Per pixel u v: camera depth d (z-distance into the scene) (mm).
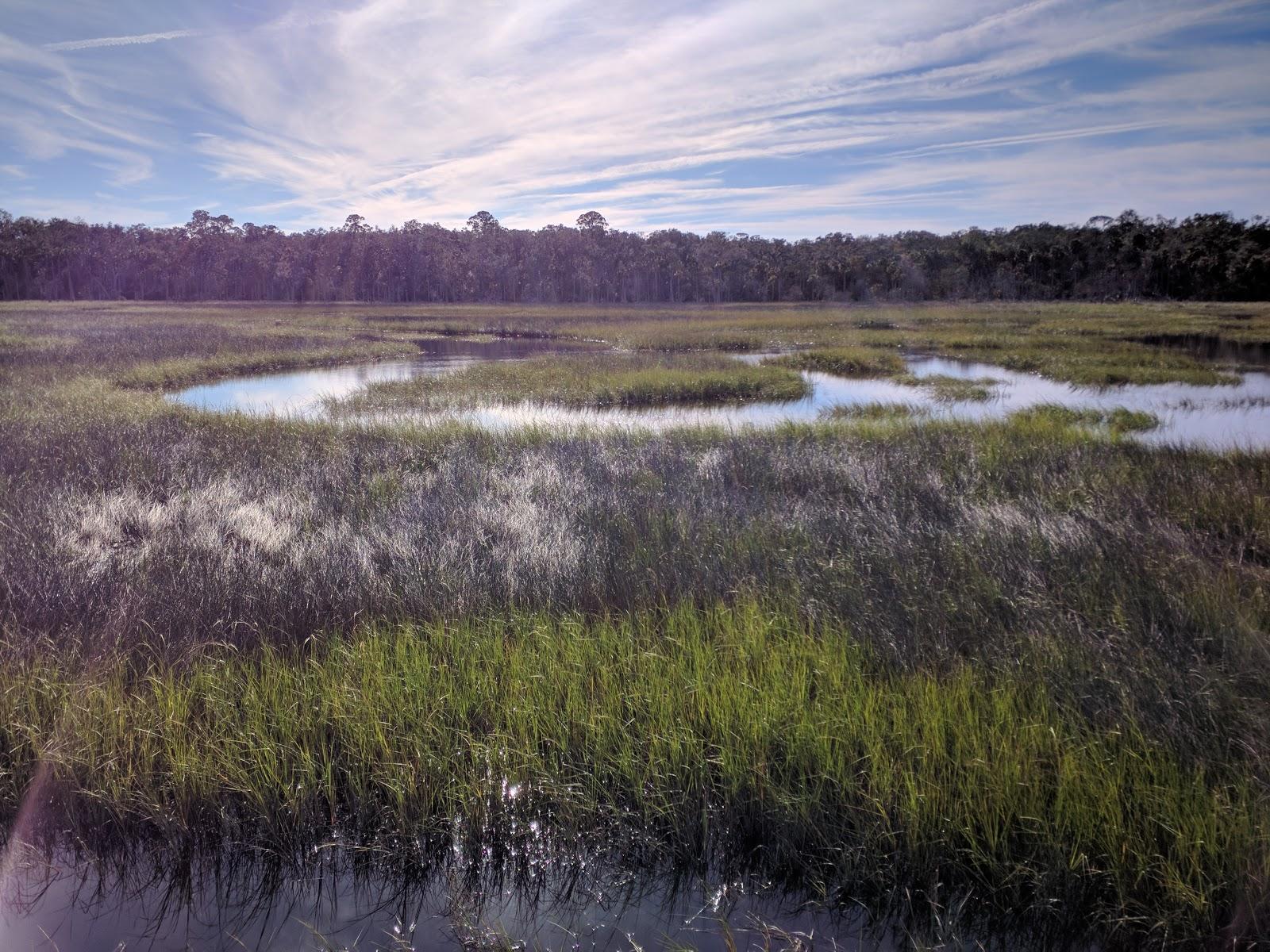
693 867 3088
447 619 4645
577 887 3000
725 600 5027
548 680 3875
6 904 2906
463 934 2754
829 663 3965
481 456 9461
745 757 3291
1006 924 2775
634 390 17062
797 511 6895
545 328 40031
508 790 3279
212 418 11969
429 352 28609
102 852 3164
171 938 2750
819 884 2924
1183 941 2559
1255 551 5840
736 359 24234
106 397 14070
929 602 4781
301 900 2947
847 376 21344
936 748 3244
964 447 9930
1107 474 8227
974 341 28625
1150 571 5184
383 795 3289
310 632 4551
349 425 11664
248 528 6324
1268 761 3125
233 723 3547
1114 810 2863
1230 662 3988
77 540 5926
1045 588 4980
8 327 30875
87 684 3811
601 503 7164
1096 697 3635
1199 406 15297
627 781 3324
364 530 6305
